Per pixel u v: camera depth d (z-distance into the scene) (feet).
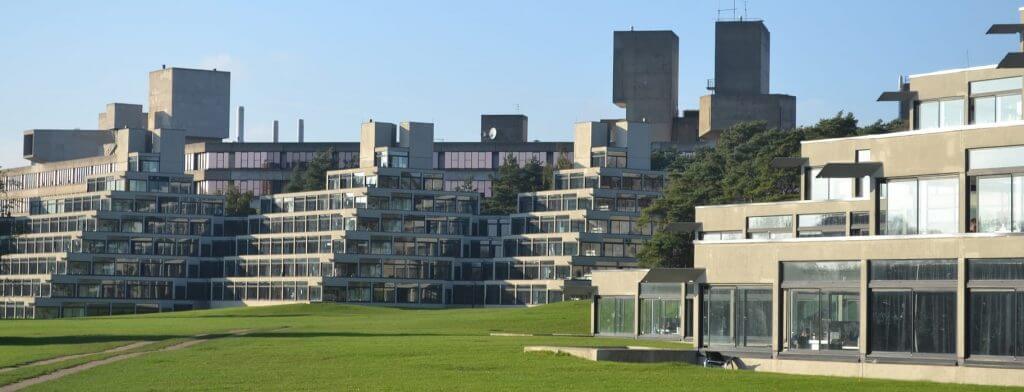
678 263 596.29
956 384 206.80
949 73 335.67
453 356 260.83
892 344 223.71
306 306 609.83
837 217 377.71
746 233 409.69
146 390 203.72
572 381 214.48
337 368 239.30
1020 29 316.60
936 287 218.38
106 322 466.29
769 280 242.78
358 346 292.20
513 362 247.09
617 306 388.37
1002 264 211.41
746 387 203.62
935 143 230.89
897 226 236.43
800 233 388.16
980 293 213.66
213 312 591.37
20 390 203.51
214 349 287.89
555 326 426.10
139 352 282.15
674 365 242.37
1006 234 210.79
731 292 249.55
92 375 228.22
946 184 230.07
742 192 609.83
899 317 223.10
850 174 240.73
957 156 227.61
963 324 213.87
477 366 240.32
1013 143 221.05
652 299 372.99
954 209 228.84
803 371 234.99
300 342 311.68
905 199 235.81
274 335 351.46
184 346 302.66
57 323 458.50
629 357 250.57
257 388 206.80
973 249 213.87
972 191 226.58
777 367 239.50
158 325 427.33
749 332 246.06
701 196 631.15
